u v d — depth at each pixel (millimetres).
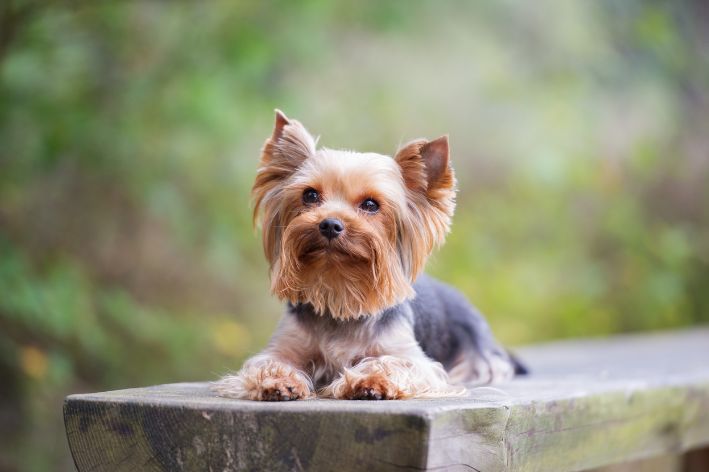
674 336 9406
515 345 11711
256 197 4164
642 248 13719
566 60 13055
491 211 12469
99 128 8719
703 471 5898
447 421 2908
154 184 9180
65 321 7867
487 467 3152
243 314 10633
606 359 6617
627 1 14203
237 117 9195
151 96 9023
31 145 8719
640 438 4445
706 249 14336
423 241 4113
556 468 3709
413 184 4094
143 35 9188
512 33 12992
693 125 15344
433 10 11102
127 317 8883
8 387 8344
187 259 10492
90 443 3242
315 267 3873
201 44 9039
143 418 3174
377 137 11320
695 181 14703
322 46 9961
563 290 12867
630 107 14250
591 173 12977
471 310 4969
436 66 12047
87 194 9953
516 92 12359
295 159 4086
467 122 12258
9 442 8047
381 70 11617
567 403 3768
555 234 13016
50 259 9453
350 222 3818
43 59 8703
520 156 12211
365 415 2877
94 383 9039
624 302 13516
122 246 10188
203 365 9547
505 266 12492
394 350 3977
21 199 9633
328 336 3979
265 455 2994
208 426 3076
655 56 14375
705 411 5094
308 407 2977
